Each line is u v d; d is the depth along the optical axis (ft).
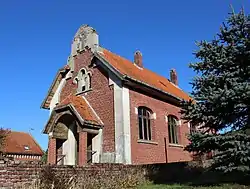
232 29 42.86
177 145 79.36
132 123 65.00
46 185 35.32
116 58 78.43
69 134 69.31
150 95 73.51
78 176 41.16
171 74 110.83
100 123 64.75
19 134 151.94
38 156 145.07
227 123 41.88
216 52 43.14
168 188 41.88
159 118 75.10
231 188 37.19
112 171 47.88
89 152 64.49
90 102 69.31
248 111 40.55
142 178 52.24
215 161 40.29
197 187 39.88
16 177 34.35
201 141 41.27
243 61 42.11
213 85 42.22
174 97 79.61
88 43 74.13
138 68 87.04
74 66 76.59
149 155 68.03
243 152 36.17
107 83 67.31
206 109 41.68
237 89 37.96
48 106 80.33
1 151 94.27
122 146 60.85
